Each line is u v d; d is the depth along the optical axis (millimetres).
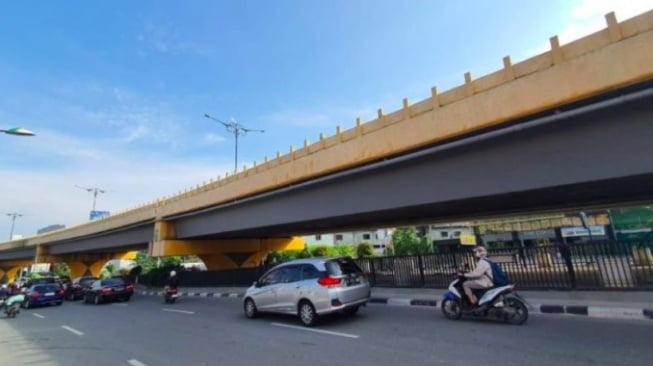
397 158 12039
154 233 26766
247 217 20031
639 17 7496
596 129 8453
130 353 7840
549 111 8859
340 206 14703
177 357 7270
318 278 9492
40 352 8461
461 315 9078
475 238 41781
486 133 9922
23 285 27203
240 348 7648
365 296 9953
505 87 9422
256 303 11234
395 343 7191
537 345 6465
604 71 7840
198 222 24375
